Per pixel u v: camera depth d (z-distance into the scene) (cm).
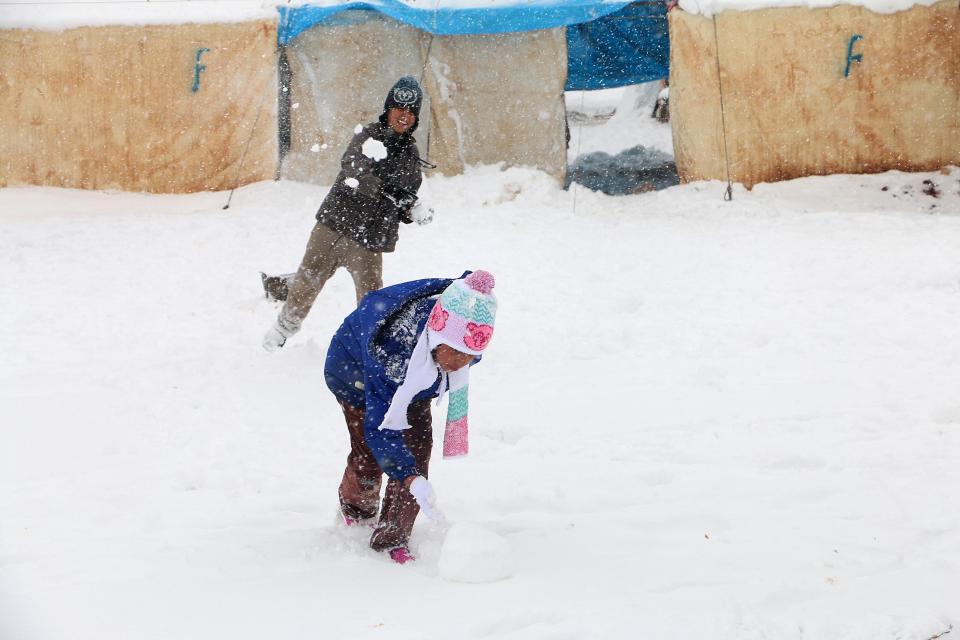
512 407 594
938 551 378
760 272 986
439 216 1433
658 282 966
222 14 1606
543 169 1669
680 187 1628
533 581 348
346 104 1630
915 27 1571
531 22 1580
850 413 564
